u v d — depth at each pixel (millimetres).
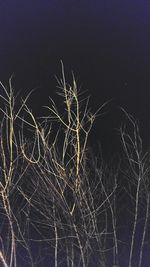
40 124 4363
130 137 4957
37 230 4512
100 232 4555
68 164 4238
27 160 4090
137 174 4895
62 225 4164
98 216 4562
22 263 4668
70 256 4320
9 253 4523
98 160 4945
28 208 4340
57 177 4102
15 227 4441
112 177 4824
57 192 3973
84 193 4074
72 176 4164
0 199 4254
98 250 4262
